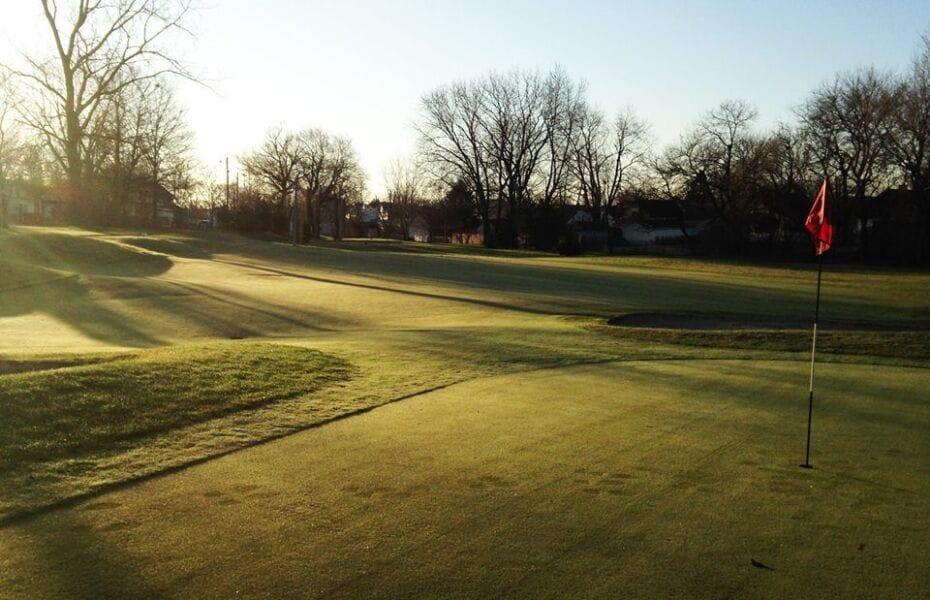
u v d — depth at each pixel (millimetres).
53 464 6676
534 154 86750
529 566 4840
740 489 6484
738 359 14430
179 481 6457
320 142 100812
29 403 7855
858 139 65812
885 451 7820
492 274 41094
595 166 91500
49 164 62406
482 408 9570
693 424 8875
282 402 9500
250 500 6027
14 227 49094
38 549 5000
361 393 10297
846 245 75375
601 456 7445
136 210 77875
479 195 88000
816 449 7855
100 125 51438
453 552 5047
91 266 35594
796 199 70312
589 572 4762
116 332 18344
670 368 13078
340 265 43719
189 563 4816
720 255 73375
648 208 101312
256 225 80312
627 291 32312
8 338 16672
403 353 13914
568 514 5801
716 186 77062
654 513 5852
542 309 24375
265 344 13445
